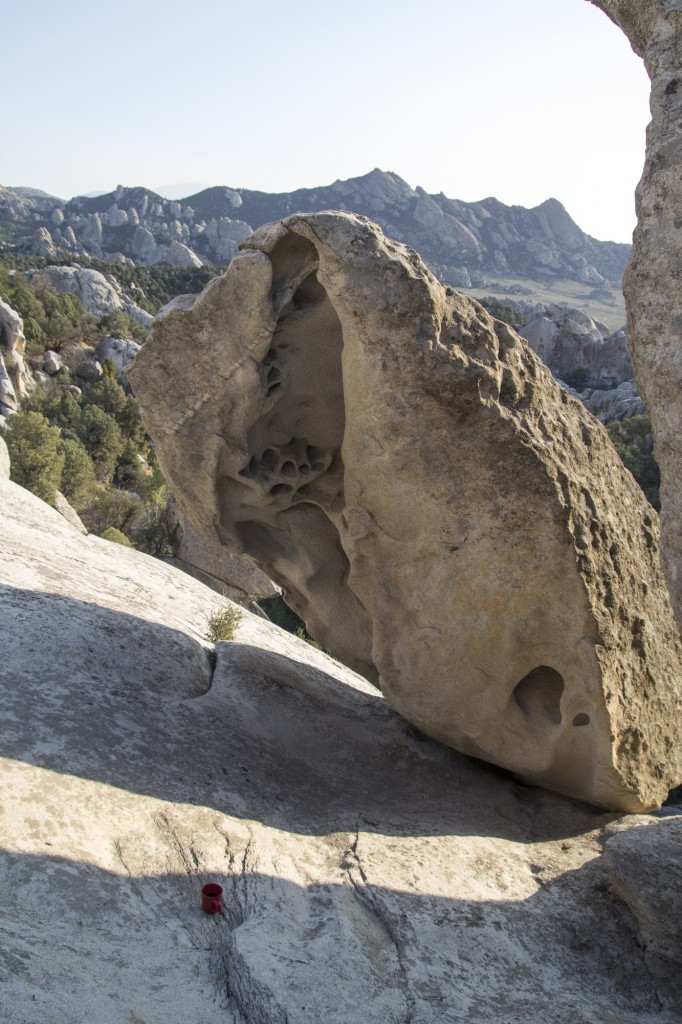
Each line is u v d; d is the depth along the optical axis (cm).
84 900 384
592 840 579
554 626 559
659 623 605
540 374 575
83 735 495
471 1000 397
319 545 698
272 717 629
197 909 412
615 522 581
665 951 452
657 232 449
